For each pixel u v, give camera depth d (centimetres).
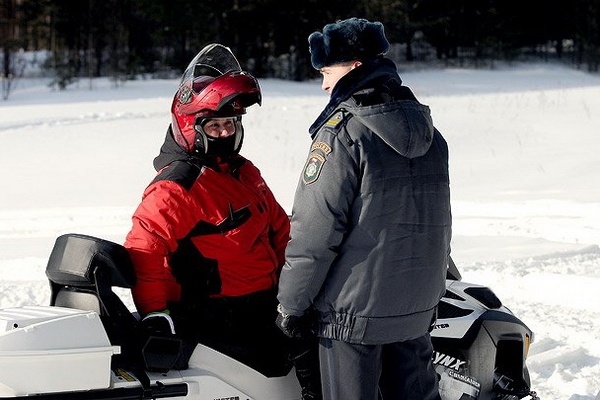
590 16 5028
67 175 1426
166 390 344
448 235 353
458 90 3334
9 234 941
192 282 368
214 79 361
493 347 423
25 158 1605
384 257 329
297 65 4744
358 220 328
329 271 336
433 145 349
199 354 359
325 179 324
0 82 4572
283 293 334
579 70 4966
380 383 355
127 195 1239
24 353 313
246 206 371
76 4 5225
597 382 494
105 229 957
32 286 708
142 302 352
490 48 5091
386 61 338
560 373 508
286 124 1992
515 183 1252
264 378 372
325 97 2956
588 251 799
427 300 343
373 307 330
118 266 344
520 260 761
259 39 4866
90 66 4634
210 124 367
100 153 1653
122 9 5153
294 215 332
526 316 618
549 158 1459
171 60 4962
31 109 2569
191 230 361
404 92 337
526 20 5303
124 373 341
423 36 5438
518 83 3884
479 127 1848
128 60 4778
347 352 338
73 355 320
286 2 4569
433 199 341
